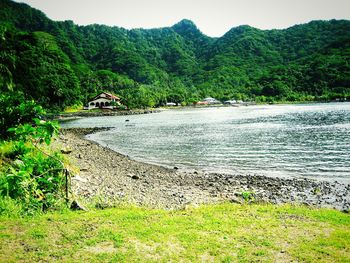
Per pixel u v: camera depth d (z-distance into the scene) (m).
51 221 10.42
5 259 7.84
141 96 161.75
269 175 22.73
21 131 11.64
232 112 118.50
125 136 49.91
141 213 11.52
